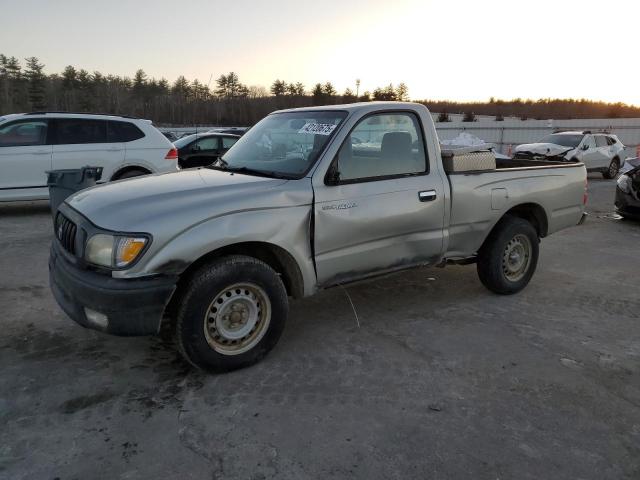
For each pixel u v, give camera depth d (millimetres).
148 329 3143
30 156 8789
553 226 5414
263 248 3678
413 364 3717
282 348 3943
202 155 13977
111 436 2838
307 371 3592
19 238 7316
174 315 3379
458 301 5039
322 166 3748
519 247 5176
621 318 4719
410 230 4219
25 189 8828
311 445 2781
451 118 63812
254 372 3564
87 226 3242
